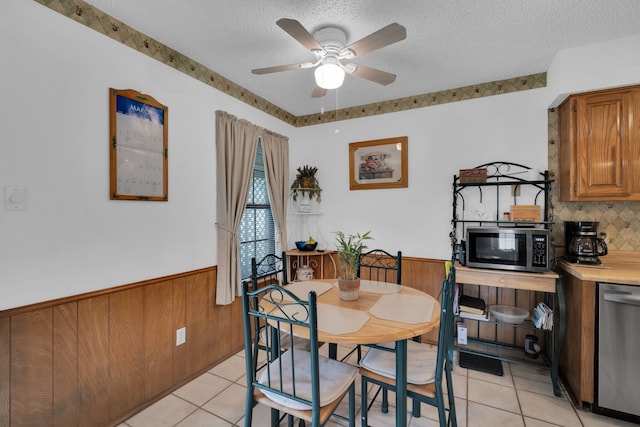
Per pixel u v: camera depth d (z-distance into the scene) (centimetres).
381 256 290
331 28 194
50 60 161
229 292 266
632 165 217
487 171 285
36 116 156
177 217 230
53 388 163
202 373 250
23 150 152
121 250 194
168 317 223
